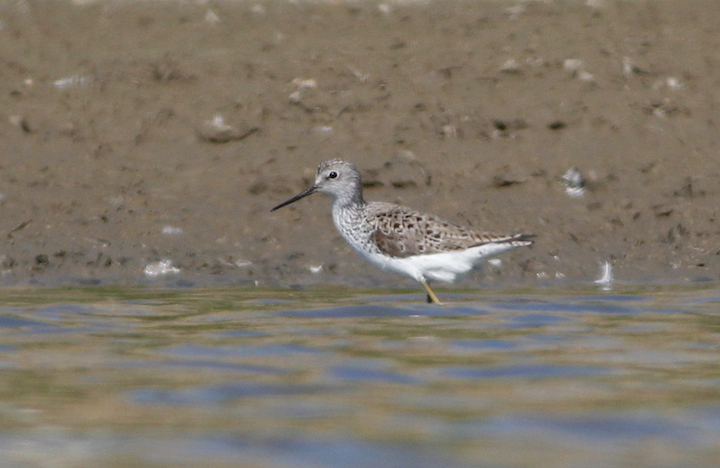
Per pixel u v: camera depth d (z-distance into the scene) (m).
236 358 9.99
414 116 17.70
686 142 17.30
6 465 7.21
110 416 8.20
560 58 18.83
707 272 14.82
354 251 15.38
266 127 17.58
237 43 19.42
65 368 9.60
